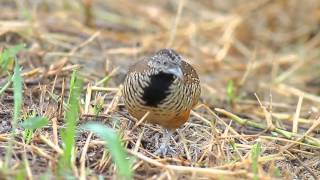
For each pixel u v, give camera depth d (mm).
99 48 15453
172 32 16297
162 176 8797
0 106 10891
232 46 17312
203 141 10570
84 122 10531
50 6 17891
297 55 16922
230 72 15953
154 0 19750
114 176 8828
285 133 11188
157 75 9273
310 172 9945
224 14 18969
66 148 8734
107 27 17500
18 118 10352
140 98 9430
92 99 11656
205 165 9516
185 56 15992
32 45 14172
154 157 9711
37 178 8617
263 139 10820
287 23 19234
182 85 9438
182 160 9516
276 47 18078
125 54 15352
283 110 13586
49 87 11875
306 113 13156
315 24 19047
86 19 17141
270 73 16297
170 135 10047
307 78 16188
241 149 10367
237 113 12766
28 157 9227
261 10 19312
